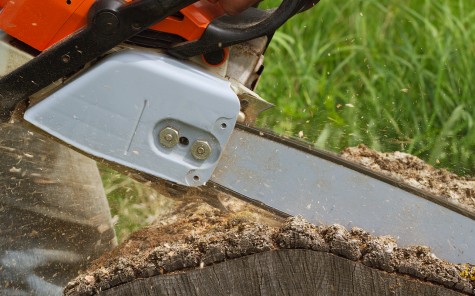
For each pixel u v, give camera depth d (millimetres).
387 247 2951
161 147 3012
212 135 2975
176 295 2926
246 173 3184
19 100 3035
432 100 5461
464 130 5223
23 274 3459
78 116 3008
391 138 5121
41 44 3031
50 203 3514
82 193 3672
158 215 4004
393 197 3158
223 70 3066
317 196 3174
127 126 2994
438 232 3156
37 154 3439
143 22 2924
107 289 2936
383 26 5965
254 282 2926
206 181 3016
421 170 3830
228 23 3064
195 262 2920
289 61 5793
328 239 2936
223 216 3393
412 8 6137
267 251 2914
